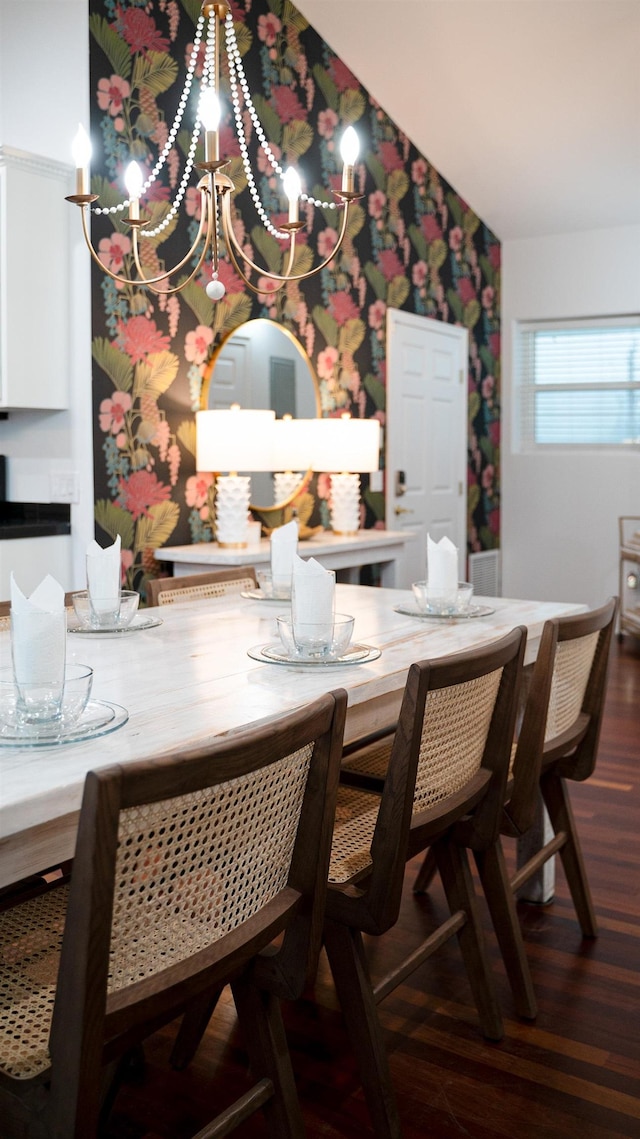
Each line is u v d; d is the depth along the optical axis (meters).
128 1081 1.70
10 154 3.20
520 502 6.81
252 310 4.28
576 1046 1.81
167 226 3.77
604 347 6.48
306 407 4.67
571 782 3.35
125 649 1.97
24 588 3.40
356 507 4.76
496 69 4.71
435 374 5.91
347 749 2.52
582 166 5.54
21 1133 1.02
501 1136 1.56
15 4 3.58
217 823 1.08
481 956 1.83
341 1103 1.65
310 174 4.64
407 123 5.30
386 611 2.46
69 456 3.55
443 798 1.65
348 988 1.52
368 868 1.61
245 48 4.17
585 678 2.14
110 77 3.50
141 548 3.74
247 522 3.94
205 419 3.83
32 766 1.20
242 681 1.67
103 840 0.90
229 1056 1.78
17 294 3.28
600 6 4.20
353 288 5.02
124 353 3.61
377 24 4.51
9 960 1.29
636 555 5.79
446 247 5.93
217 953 1.11
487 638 2.06
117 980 1.02
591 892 2.49
